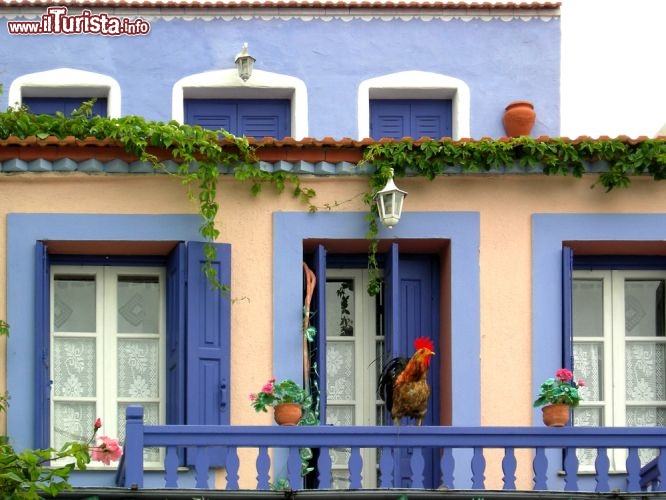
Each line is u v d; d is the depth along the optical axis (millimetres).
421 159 15578
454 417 15477
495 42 19812
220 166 15609
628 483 14172
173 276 15656
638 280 16375
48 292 15609
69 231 15461
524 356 15602
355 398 16109
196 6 19594
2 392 15180
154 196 15570
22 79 19375
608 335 16219
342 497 13758
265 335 15516
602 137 15656
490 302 15664
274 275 15586
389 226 15578
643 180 15891
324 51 19656
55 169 15469
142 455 13742
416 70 19688
